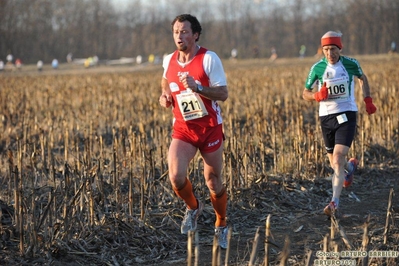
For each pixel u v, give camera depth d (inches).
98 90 1375.5
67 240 396.2
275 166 573.6
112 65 4776.1
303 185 540.4
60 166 599.2
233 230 439.8
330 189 535.5
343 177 451.2
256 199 492.7
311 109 983.6
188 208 401.4
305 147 588.7
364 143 633.0
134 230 418.3
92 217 420.2
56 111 1024.9
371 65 2431.1
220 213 399.9
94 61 4648.1
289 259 376.8
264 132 711.1
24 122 832.9
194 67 374.0
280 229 442.6
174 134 387.5
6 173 543.5
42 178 539.8
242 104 1023.6
